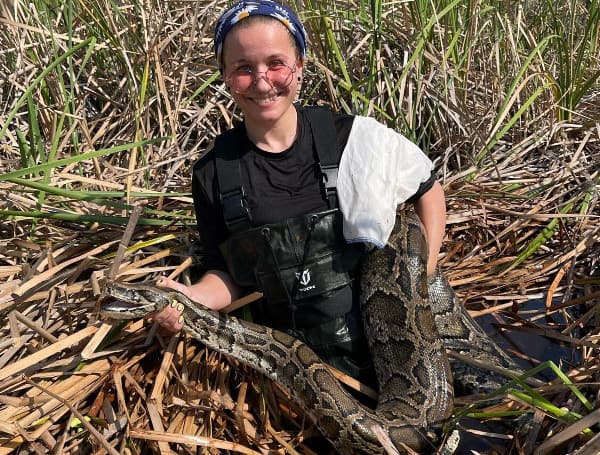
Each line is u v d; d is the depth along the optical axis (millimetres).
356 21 1525
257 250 981
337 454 973
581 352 1109
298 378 993
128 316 962
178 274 1156
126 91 1471
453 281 1259
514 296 1251
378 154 985
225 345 1030
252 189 985
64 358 1010
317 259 978
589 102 1682
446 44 1533
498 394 898
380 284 1055
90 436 917
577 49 1725
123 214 1239
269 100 928
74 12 1525
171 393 1002
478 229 1363
